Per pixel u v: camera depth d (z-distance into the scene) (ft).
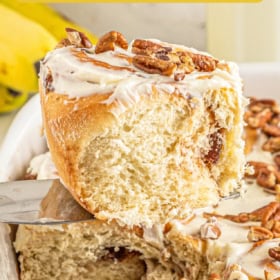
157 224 1.31
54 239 1.36
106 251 1.39
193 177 1.28
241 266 1.30
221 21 1.98
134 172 1.25
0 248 1.32
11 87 1.83
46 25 2.00
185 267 1.37
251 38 1.97
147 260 1.39
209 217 1.41
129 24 2.12
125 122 1.22
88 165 1.23
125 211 1.26
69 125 1.21
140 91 1.22
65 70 1.26
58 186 1.31
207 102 1.25
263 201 1.47
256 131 1.66
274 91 1.81
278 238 1.36
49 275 1.40
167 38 2.11
